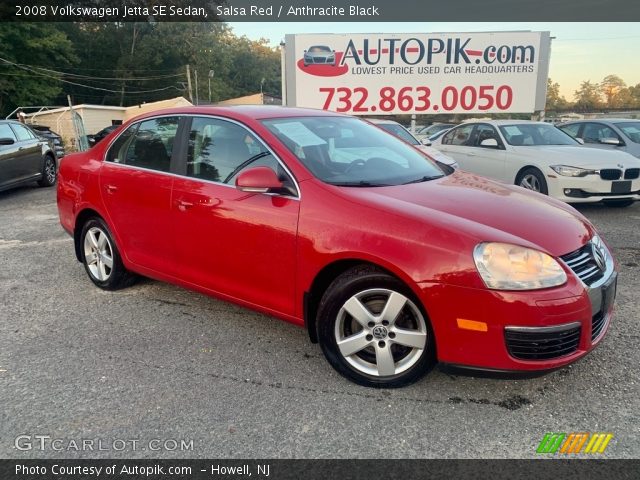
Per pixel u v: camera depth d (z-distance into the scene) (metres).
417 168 3.67
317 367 3.20
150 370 3.18
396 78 13.31
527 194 3.42
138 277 4.67
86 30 53.88
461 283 2.54
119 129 4.34
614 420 2.63
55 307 4.18
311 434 2.56
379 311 2.87
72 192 4.57
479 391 2.90
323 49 13.24
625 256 5.41
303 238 2.96
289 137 3.36
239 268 3.32
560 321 2.51
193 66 59.81
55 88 41.34
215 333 3.68
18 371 3.17
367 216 2.80
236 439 2.53
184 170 3.67
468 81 13.32
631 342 3.43
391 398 2.84
